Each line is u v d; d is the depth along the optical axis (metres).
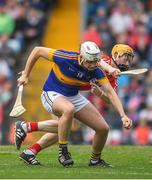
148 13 48.66
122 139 40.47
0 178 18.84
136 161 23.72
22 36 47.44
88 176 19.38
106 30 47.16
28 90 43.72
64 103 21.12
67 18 49.09
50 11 49.16
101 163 22.17
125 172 20.56
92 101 40.97
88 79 21.30
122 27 47.44
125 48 22.39
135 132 40.84
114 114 40.53
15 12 48.31
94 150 22.06
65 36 48.62
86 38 46.38
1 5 48.75
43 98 21.72
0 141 40.84
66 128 21.12
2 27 47.47
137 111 41.97
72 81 21.25
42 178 18.88
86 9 47.88
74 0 50.31
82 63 20.88
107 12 48.38
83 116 21.66
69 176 19.31
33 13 48.38
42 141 22.22
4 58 45.22
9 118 41.56
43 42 48.06
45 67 44.22
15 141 22.61
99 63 21.38
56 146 27.89
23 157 22.17
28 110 43.12
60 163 21.73
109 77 22.02
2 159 23.58
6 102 42.34
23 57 45.56
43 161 23.28
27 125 22.34
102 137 21.78
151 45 46.62
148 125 41.19
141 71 21.70
